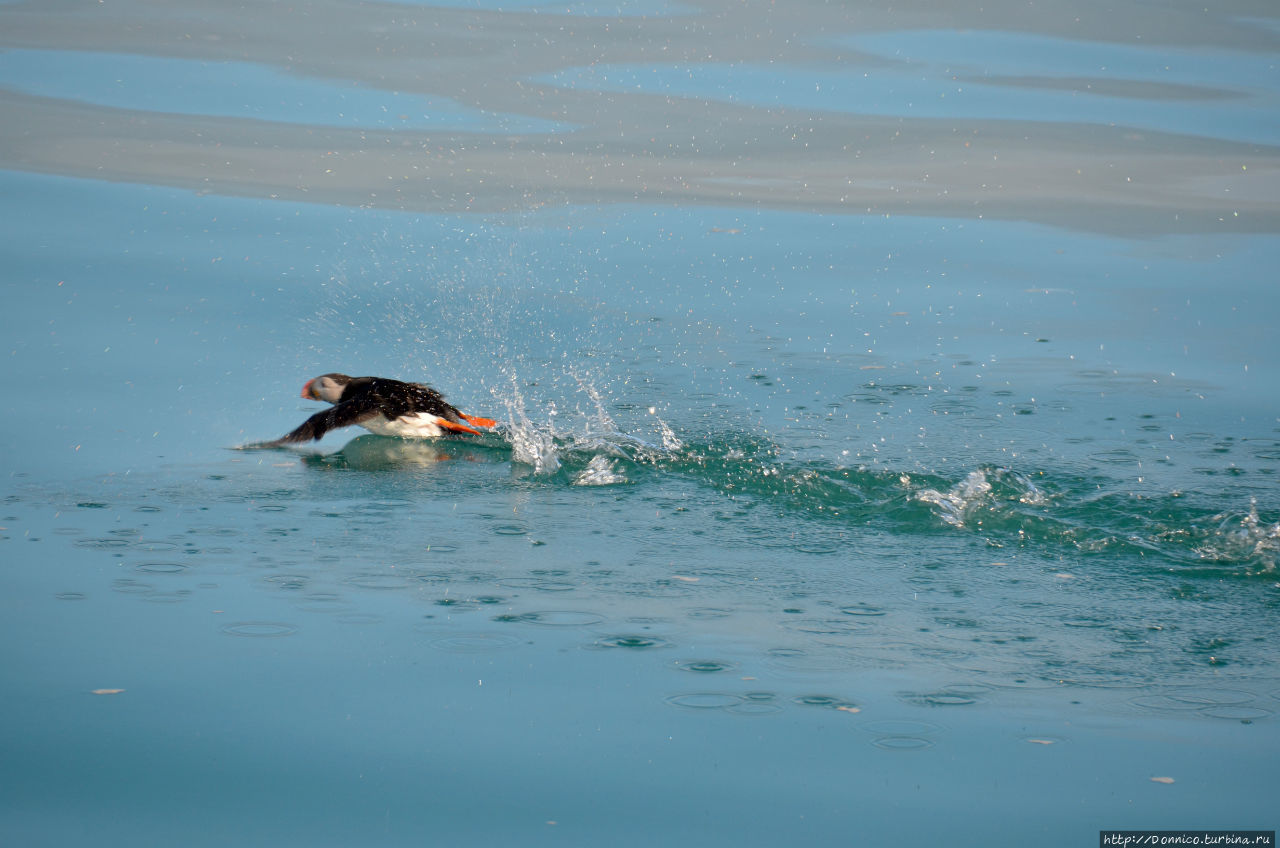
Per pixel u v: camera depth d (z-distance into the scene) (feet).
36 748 46.16
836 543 68.39
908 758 46.62
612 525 70.85
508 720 48.91
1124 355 101.30
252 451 83.46
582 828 41.96
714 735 48.06
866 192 137.18
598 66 166.61
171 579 62.08
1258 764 46.16
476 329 105.60
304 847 40.70
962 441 83.61
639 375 97.60
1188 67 168.04
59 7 182.50
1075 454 80.94
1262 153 143.74
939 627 57.82
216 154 137.80
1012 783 44.96
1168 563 65.41
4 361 96.22
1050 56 171.42
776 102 156.87
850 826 42.34
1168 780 45.16
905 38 178.60
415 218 126.11
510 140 144.66
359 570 63.72
